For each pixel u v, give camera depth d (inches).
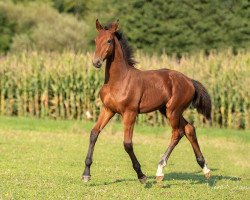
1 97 1112.8
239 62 1067.3
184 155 714.2
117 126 961.5
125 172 568.7
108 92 471.8
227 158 705.0
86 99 1072.2
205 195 467.8
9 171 544.1
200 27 1660.9
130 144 473.1
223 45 1644.9
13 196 433.1
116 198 440.5
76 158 650.2
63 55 1128.2
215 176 571.8
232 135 900.0
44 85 1087.0
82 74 1068.5
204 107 528.7
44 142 775.1
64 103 1083.9
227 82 1011.9
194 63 1080.2
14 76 1103.0
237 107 1004.6
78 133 886.4
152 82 488.7
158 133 909.8
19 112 1105.4
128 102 471.8
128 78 472.7
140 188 482.9
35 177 517.7
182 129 511.5
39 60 1125.1
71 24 2181.3
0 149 694.5
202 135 891.4
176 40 1665.8
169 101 500.7
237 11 1667.1
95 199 433.7
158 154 714.8
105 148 745.6
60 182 494.9
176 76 510.3
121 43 475.2
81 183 494.9
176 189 486.3
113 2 1731.1
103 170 576.1
